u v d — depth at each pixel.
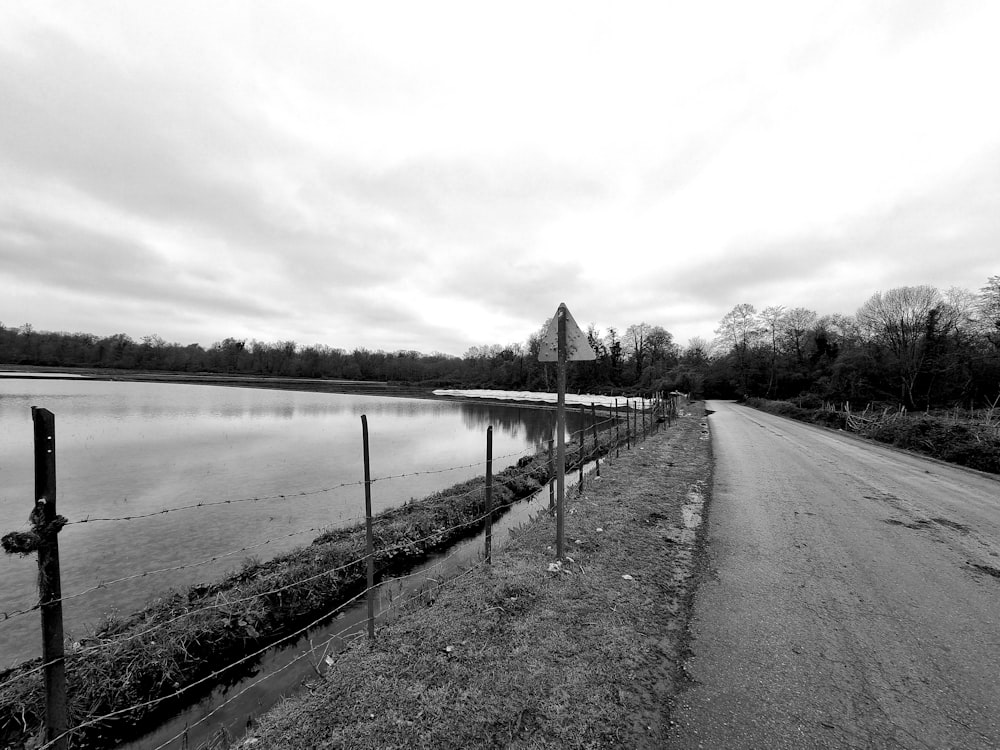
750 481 10.80
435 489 13.48
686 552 6.27
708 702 3.34
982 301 41.56
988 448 13.58
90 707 4.41
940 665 3.80
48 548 2.52
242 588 6.43
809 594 5.07
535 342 88.19
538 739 2.98
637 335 91.75
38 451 2.50
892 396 44.66
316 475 15.00
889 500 9.17
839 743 2.96
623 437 19.62
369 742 3.02
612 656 3.86
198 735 4.21
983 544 6.70
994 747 2.93
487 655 3.89
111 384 72.06
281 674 5.04
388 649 4.06
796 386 63.09
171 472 15.12
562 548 5.82
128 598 6.79
